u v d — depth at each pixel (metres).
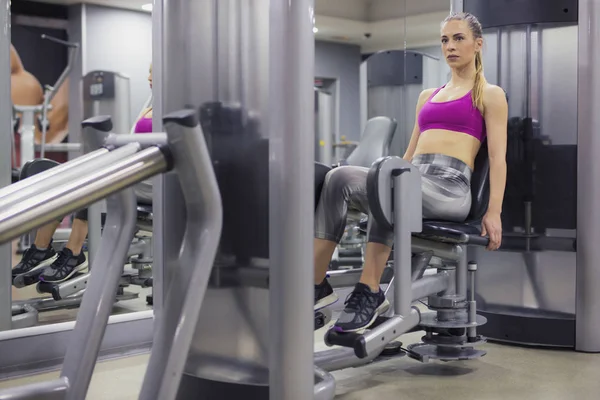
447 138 2.37
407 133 5.27
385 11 6.07
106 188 1.10
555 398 1.99
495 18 2.80
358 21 6.34
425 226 2.12
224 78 1.41
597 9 2.64
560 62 2.70
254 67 1.41
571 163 2.68
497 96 2.38
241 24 1.41
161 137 1.25
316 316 2.08
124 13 7.09
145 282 3.21
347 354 2.09
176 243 1.39
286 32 1.34
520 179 2.77
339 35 6.71
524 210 2.76
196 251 1.21
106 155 1.21
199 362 1.45
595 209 2.64
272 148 1.36
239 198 1.42
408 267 1.99
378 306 1.96
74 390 1.19
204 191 1.21
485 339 2.44
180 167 1.21
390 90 5.37
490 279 2.84
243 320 1.42
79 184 1.07
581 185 2.65
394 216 1.95
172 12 1.45
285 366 1.34
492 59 2.83
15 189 1.07
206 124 1.41
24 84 7.30
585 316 2.63
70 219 4.18
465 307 2.40
